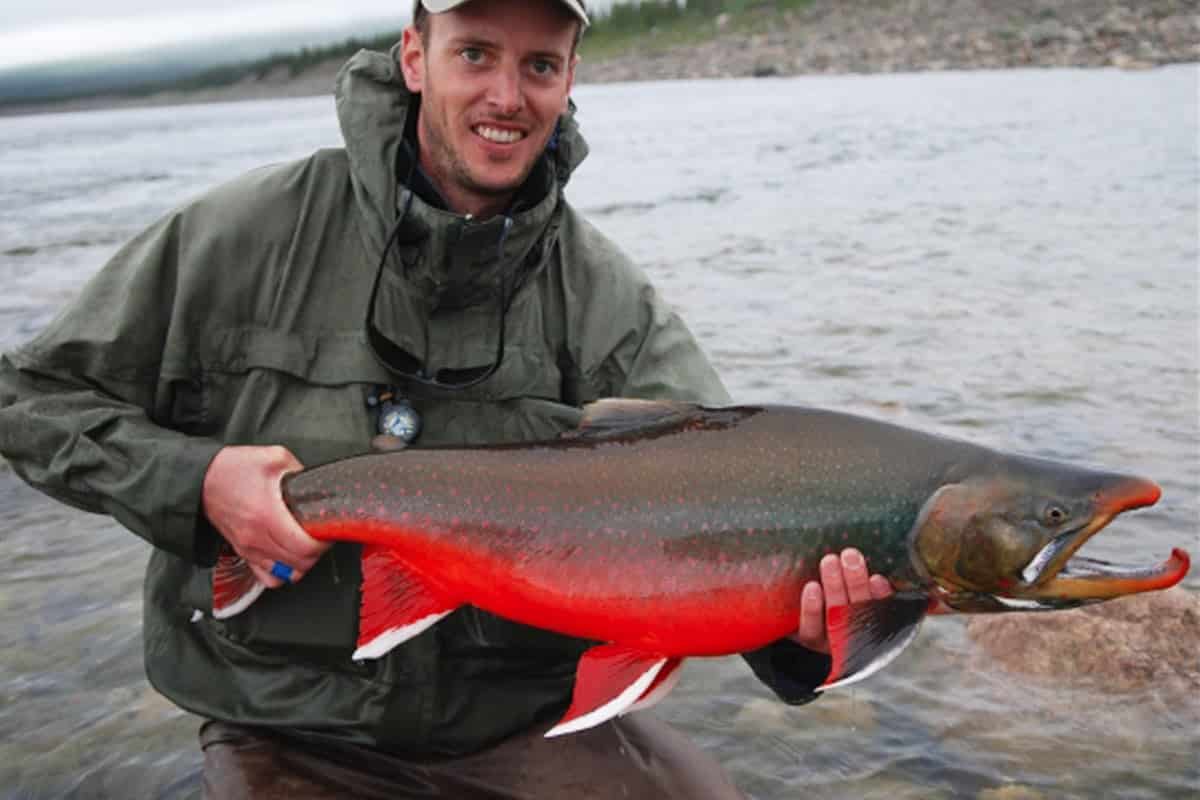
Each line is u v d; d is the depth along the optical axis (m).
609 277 1.54
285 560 1.36
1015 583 1.28
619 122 13.09
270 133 14.34
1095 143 8.45
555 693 1.51
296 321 1.45
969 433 2.71
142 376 1.44
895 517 1.30
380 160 1.42
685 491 1.33
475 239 1.42
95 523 2.39
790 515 1.32
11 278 4.85
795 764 1.68
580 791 1.47
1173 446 2.60
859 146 9.32
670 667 1.36
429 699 1.45
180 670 1.48
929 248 5.02
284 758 1.45
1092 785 1.63
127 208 7.12
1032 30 24.36
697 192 7.08
